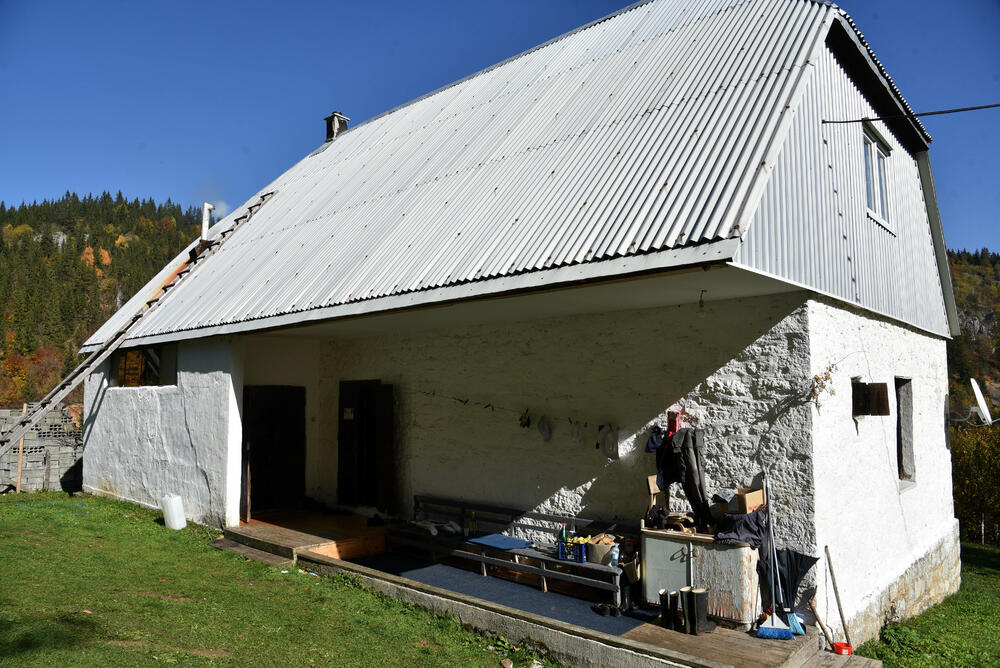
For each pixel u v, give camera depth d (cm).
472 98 1250
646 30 1052
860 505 750
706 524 685
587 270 609
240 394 1060
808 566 628
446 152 1079
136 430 1287
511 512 892
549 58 1195
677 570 669
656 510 709
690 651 573
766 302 692
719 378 720
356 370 1179
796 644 589
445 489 996
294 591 767
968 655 747
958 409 3400
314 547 902
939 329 1132
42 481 1528
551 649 613
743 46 818
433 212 906
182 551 929
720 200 584
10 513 1123
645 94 854
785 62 728
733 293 685
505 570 851
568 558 748
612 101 891
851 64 848
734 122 683
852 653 645
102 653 520
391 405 1082
